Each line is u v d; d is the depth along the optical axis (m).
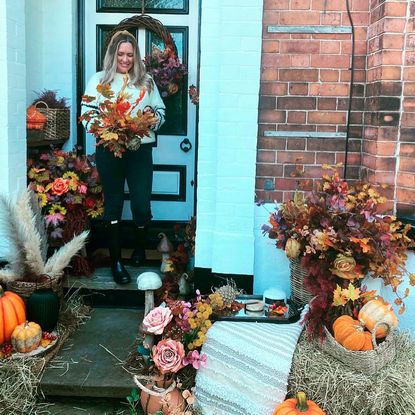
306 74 3.73
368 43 3.68
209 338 3.05
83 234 3.63
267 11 3.70
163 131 4.84
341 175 3.79
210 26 3.72
